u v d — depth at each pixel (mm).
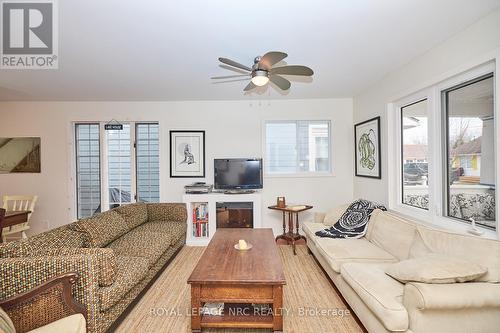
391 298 1594
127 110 4344
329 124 4395
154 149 4418
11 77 3119
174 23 1974
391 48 2434
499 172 1782
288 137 4398
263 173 4363
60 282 1546
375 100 3521
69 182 4320
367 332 1874
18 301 1461
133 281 2057
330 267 2477
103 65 2779
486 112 1969
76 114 4324
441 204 2408
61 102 4316
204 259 2213
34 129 4312
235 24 1994
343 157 4340
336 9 1812
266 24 2000
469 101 2121
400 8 1802
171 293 2514
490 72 1889
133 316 2137
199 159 4375
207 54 2529
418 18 1921
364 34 2166
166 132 4363
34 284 1610
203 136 4367
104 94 3932
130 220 3295
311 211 4355
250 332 1954
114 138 4395
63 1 1697
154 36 2170
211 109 4363
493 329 1462
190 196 4027
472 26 1990
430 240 1980
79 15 1860
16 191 4328
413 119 2859
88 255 1715
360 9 1813
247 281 1814
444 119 2385
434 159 2447
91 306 1655
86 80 3264
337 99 4320
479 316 1461
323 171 4410
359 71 3059
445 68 2262
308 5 1763
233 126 4363
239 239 2791
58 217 4320
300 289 2584
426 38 2227
